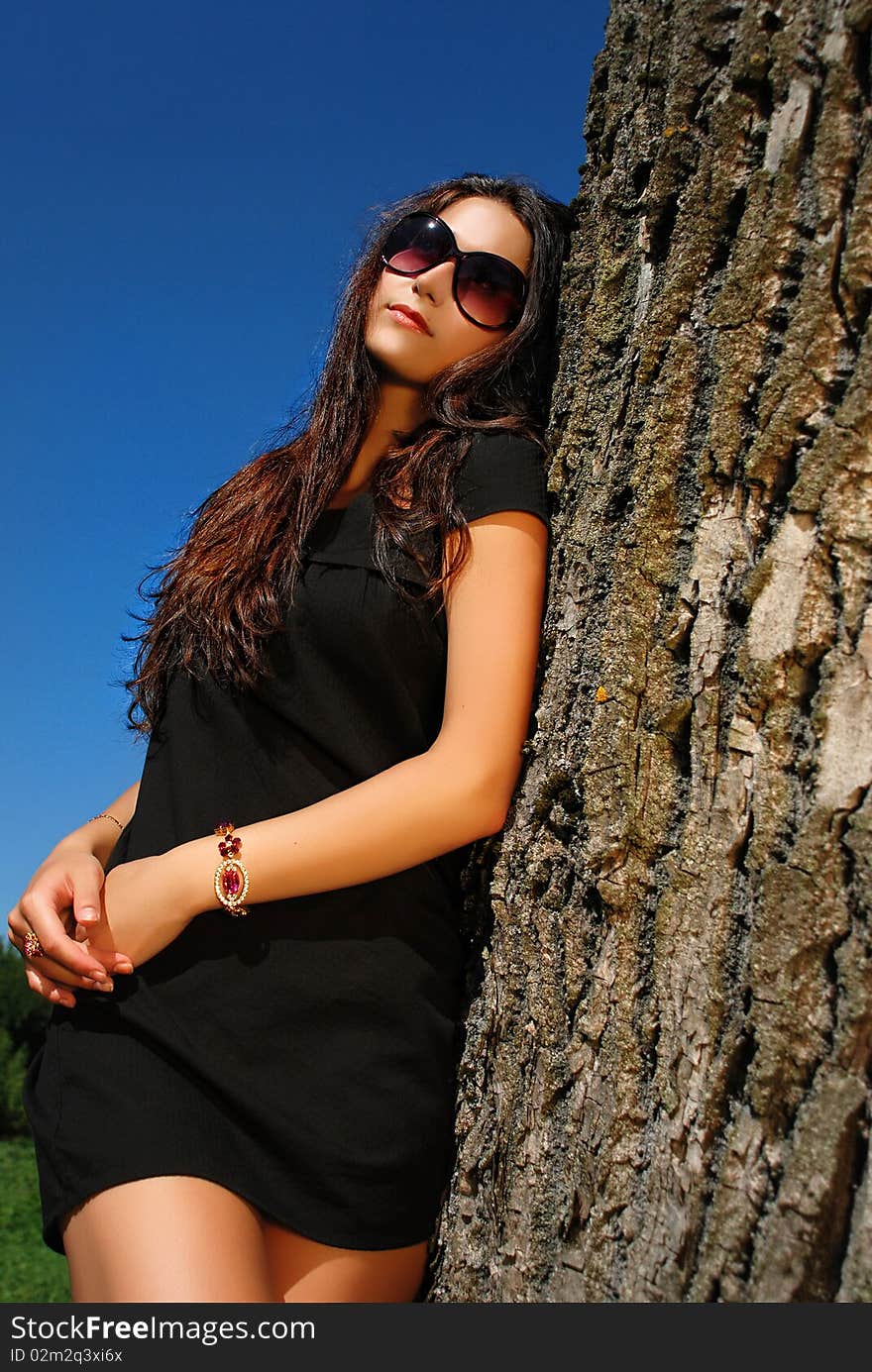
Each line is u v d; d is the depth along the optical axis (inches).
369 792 65.0
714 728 53.8
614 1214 53.0
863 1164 44.5
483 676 66.4
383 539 70.5
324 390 83.1
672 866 54.3
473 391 77.4
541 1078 59.3
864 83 51.9
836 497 49.6
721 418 55.6
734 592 54.0
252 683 70.6
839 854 47.3
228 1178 60.6
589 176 71.9
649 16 65.4
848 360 51.0
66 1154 62.6
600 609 62.5
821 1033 46.7
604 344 66.5
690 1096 51.1
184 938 66.4
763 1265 45.8
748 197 56.1
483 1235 62.1
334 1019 64.9
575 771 61.2
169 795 72.6
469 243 81.4
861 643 48.3
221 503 82.0
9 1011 814.5
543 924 61.8
